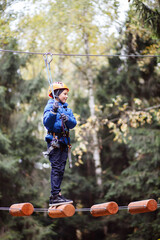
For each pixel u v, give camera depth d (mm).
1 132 13781
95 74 19219
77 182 17891
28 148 14750
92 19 12609
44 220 15555
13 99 14875
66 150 4969
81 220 17078
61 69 17031
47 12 12328
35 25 12148
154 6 9953
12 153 14141
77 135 10961
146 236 12773
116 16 12008
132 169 14898
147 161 14523
